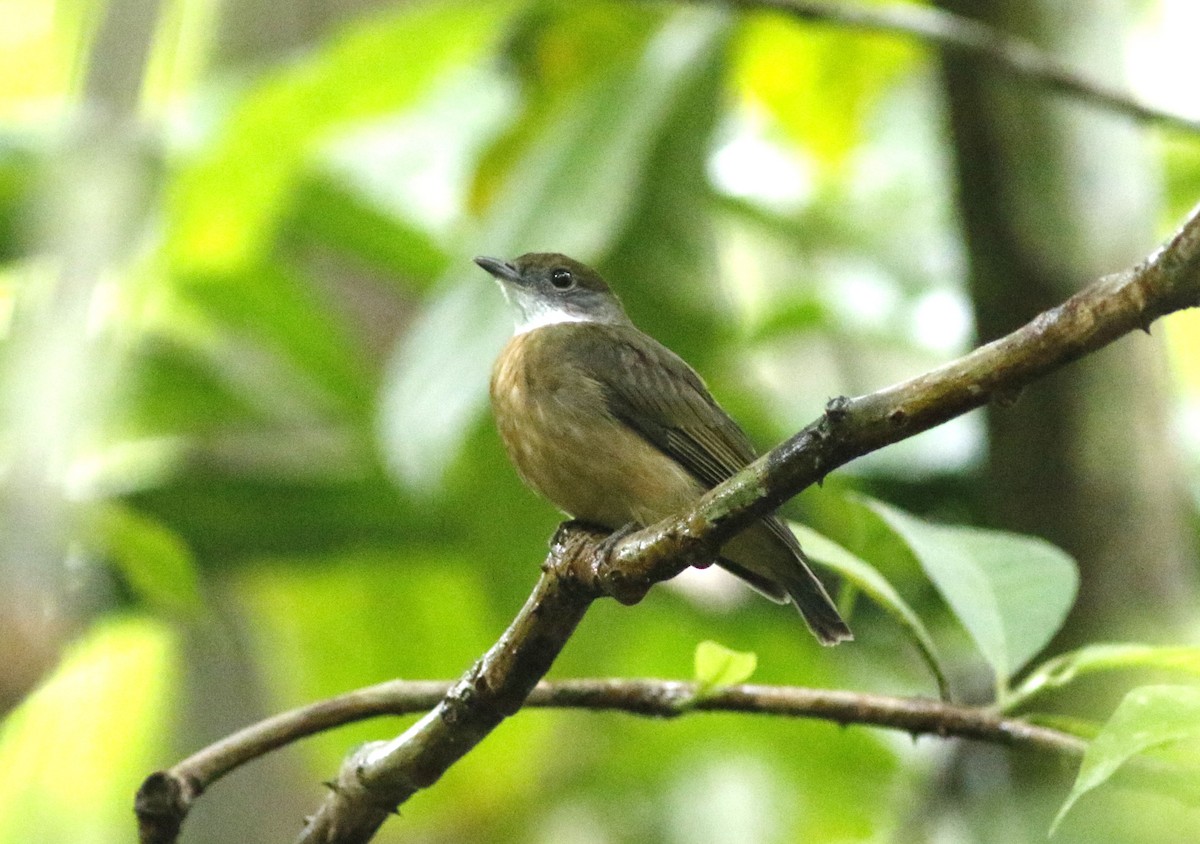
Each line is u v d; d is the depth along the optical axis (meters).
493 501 11.38
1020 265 8.89
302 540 12.41
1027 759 7.29
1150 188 9.20
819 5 9.52
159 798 5.93
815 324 12.54
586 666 12.34
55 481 8.55
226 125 11.05
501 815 13.31
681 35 10.95
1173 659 5.73
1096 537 8.49
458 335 10.37
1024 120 8.89
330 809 6.21
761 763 13.45
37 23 15.42
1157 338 8.70
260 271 12.47
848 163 13.70
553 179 10.52
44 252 9.39
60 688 14.67
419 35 10.93
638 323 11.45
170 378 12.66
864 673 12.60
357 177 12.71
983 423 9.25
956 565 6.28
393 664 13.64
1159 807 5.14
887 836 11.19
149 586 10.70
